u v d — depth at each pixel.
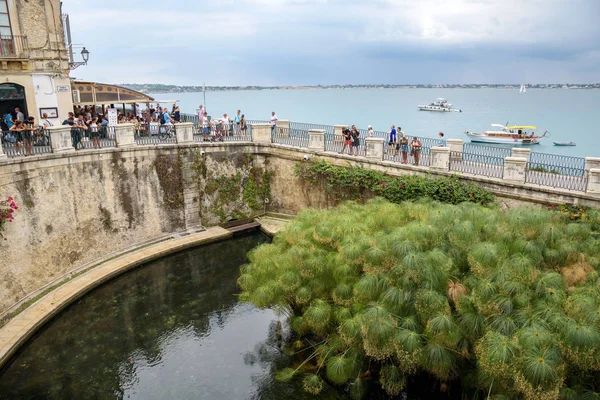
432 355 9.15
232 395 12.03
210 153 22.12
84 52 21.36
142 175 19.84
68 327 14.90
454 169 17.84
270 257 13.35
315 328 11.84
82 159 17.44
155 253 19.42
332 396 11.80
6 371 12.78
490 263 9.87
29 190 15.56
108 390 12.26
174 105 23.67
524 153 17.00
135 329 14.95
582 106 136.00
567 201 14.96
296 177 22.58
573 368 8.39
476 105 143.50
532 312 9.02
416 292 9.81
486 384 9.12
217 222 23.02
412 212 13.23
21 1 18.50
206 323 15.40
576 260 10.55
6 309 14.64
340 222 13.19
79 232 17.62
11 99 18.97
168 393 12.14
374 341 9.46
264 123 24.05
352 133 20.70
